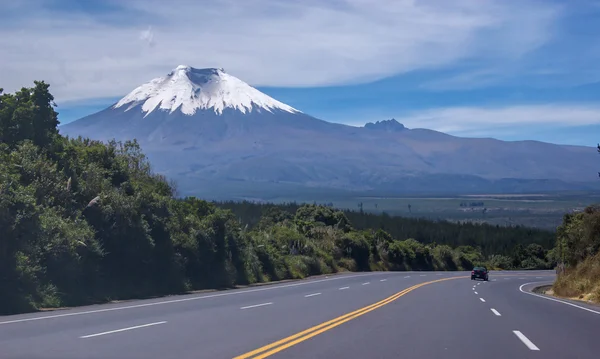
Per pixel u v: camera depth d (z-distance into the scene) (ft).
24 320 50.62
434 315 59.41
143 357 34.55
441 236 423.64
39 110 93.50
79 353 35.58
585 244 120.57
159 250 92.22
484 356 36.29
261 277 130.21
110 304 68.85
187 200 126.62
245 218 318.45
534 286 147.74
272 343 39.88
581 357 36.42
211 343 39.63
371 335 44.21
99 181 91.35
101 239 81.05
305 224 236.02
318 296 83.66
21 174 79.15
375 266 239.30
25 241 66.18
